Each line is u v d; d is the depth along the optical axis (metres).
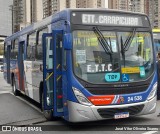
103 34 7.96
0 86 21.22
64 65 7.96
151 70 8.42
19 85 14.10
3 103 13.08
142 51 8.36
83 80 7.62
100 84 7.67
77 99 7.59
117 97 7.77
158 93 12.12
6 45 17.62
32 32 11.47
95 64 7.77
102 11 8.05
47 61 8.62
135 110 8.03
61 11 8.39
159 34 18.72
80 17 7.88
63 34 8.02
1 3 57.00
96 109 7.60
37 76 10.50
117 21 8.18
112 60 7.91
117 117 7.79
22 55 13.34
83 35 7.82
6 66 17.55
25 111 11.13
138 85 8.07
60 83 8.24
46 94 8.63
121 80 7.89
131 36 8.26
